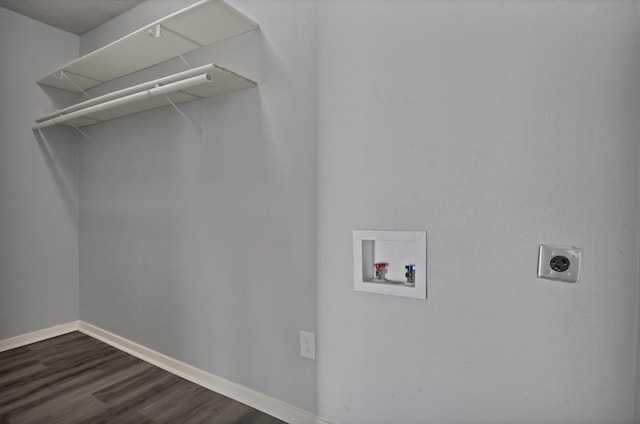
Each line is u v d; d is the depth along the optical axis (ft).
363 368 4.50
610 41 3.09
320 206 4.76
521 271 3.53
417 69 4.00
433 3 3.89
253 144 5.41
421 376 4.11
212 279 6.00
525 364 3.54
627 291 3.11
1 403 5.52
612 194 3.13
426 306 4.04
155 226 6.95
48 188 8.41
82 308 8.87
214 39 5.72
